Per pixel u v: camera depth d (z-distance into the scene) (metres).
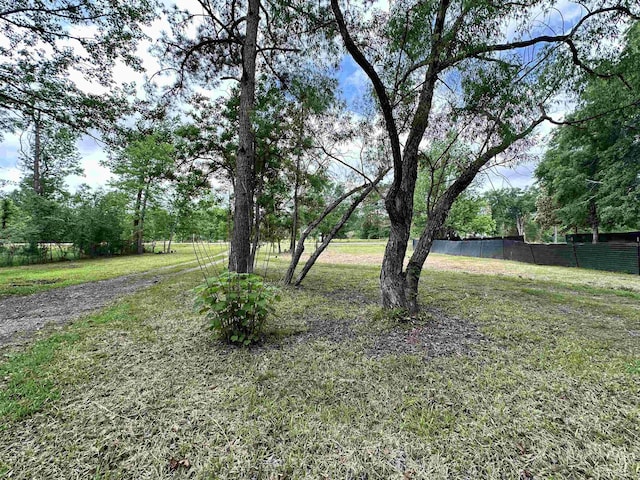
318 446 1.46
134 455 1.39
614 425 1.60
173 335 3.11
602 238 16.53
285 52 5.68
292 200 7.80
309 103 4.36
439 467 1.32
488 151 3.68
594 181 11.25
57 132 7.22
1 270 10.12
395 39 3.55
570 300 4.76
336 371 2.26
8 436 1.50
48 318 3.92
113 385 2.05
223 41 5.62
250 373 2.24
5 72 5.64
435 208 3.97
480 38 3.28
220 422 1.64
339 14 2.74
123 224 16.70
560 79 3.68
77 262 13.24
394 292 3.66
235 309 2.79
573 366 2.34
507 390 1.97
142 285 6.64
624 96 4.59
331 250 20.56
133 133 7.38
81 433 1.53
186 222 18.33
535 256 11.91
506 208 29.80
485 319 3.63
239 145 5.25
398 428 1.59
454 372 2.24
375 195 5.82
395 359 2.47
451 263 12.02
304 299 4.86
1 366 2.33
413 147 3.66
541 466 1.32
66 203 15.27
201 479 1.25
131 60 6.38
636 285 6.57
